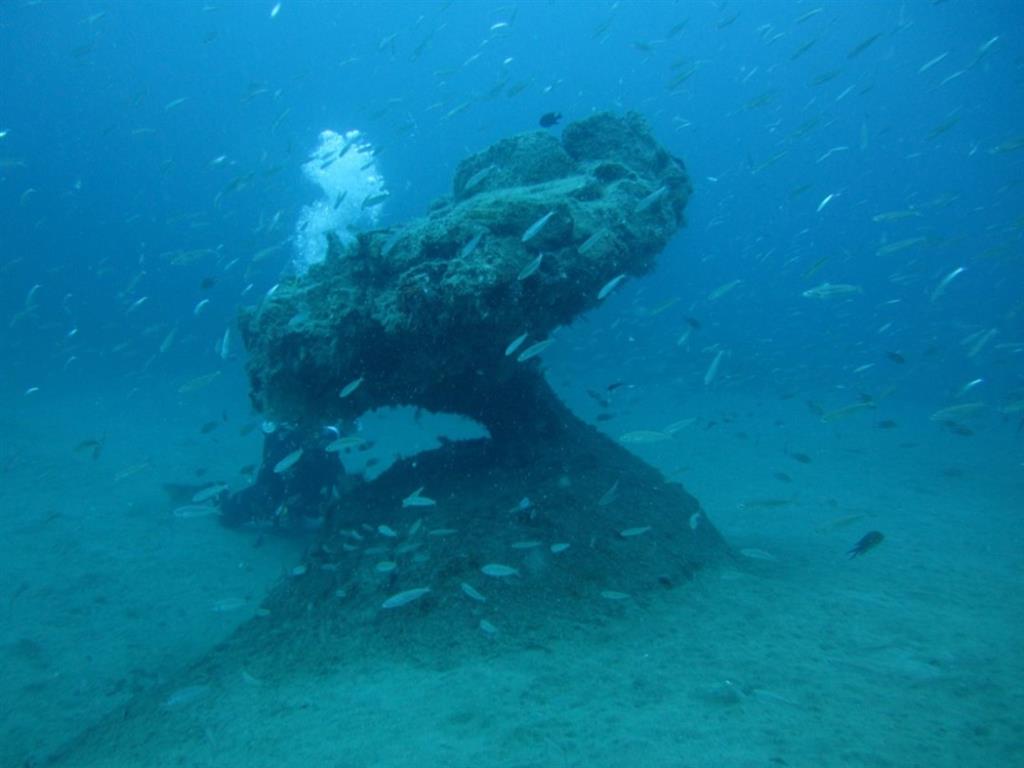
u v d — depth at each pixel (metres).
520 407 8.23
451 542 6.27
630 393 27.30
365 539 6.91
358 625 5.67
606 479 7.64
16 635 7.51
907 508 10.94
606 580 6.00
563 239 6.46
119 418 22.52
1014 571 7.14
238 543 11.34
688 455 16.75
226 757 4.10
